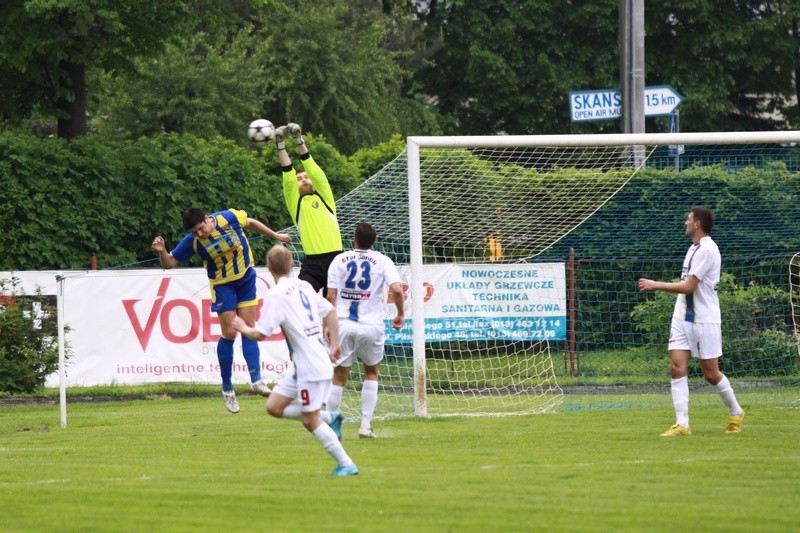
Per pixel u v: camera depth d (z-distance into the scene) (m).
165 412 51.31
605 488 27.08
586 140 46.72
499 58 139.25
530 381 60.84
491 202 58.34
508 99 141.88
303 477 29.17
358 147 124.38
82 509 24.83
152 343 61.91
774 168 61.56
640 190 63.25
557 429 40.56
